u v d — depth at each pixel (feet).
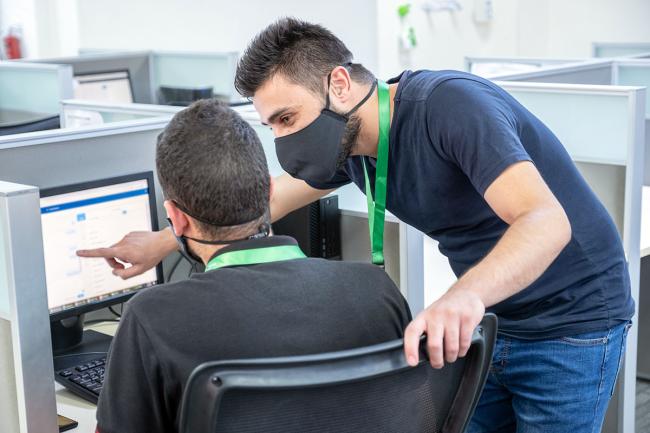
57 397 5.50
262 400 3.21
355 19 20.89
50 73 12.47
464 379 3.77
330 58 4.44
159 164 3.65
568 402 5.00
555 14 21.40
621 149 7.42
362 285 3.66
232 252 3.60
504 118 4.21
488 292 3.49
